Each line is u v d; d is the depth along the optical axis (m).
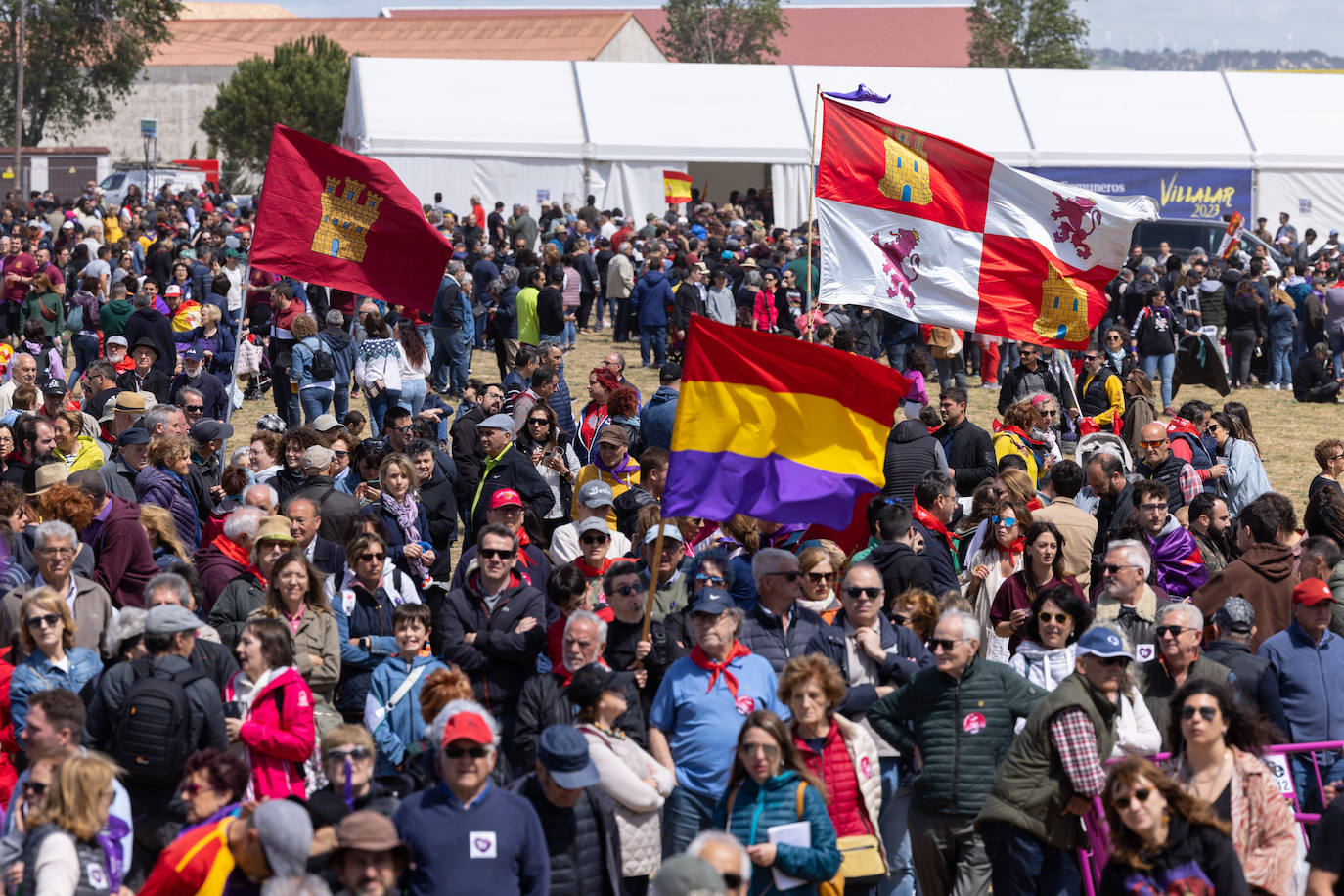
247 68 178.00
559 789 14.67
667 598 20.27
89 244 68.00
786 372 19.17
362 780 15.07
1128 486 25.53
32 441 25.73
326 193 28.28
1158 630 17.55
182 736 15.93
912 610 19.81
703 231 71.94
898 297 26.98
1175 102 82.44
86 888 13.24
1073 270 27.03
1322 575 20.78
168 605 16.80
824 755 16.16
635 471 26.58
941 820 17.06
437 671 16.95
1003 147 79.38
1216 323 58.81
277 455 27.47
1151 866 13.28
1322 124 82.50
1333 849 13.82
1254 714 15.21
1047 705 16.11
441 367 50.34
